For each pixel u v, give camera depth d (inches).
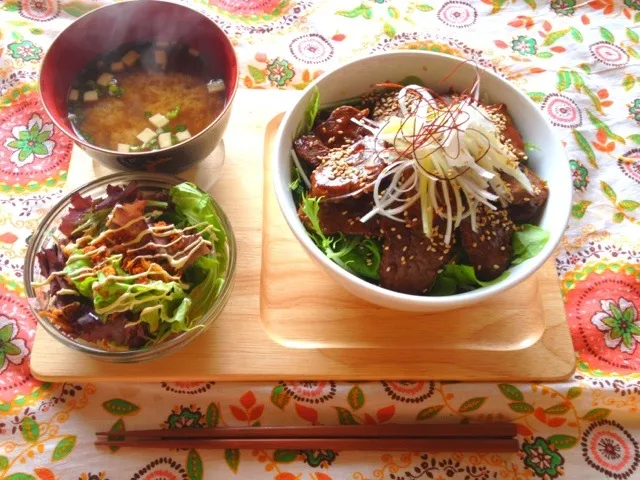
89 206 11.7
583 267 13.6
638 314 13.0
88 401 11.5
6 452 10.9
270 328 11.9
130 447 11.1
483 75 12.4
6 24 16.3
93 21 12.6
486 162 11.3
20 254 13.1
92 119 12.9
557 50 17.1
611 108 16.1
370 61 12.5
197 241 11.1
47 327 10.5
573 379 11.9
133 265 10.8
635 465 11.3
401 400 11.6
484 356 11.7
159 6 12.7
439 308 10.3
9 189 14.0
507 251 11.5
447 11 17.8
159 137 12.8
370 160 11.4
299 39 16.9
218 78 13.5
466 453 11.4
